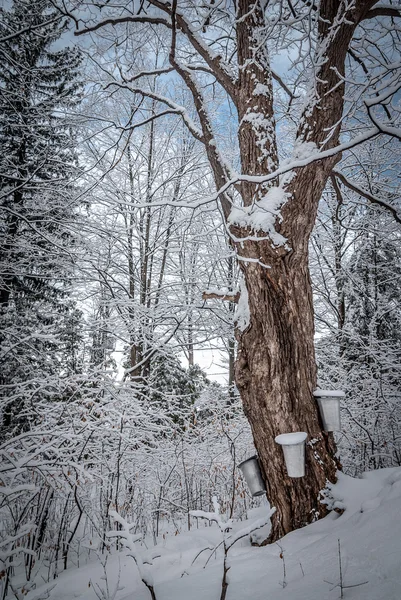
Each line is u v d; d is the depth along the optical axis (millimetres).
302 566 2293
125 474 4836
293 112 7500
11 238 7273
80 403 4336
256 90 4246
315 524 3162
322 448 3514
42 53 8766
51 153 7484
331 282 9180
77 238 8109
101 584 3029
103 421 4305
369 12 4086
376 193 8375
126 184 9695
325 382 7410
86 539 4500
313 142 3777
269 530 3668
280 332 3670
